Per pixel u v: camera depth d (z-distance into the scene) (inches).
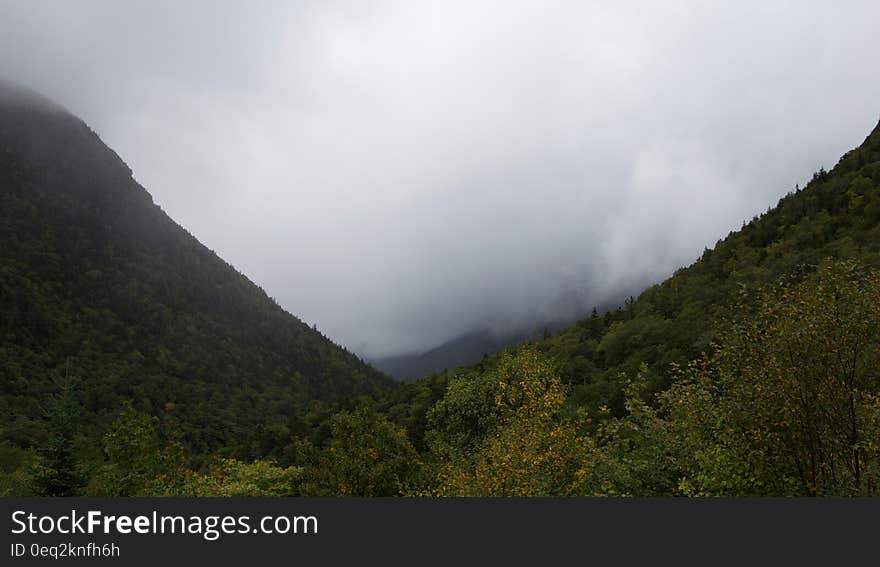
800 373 413.4
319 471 764.0
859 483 415.5
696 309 2679.6
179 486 791.1
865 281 412.8
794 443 437.1
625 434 697.6
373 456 760.3
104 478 812.0
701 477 484.1
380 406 3489.2
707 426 478.3
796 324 410.6
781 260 2733.8
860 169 3654.0
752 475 459.8
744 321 463.2
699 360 510.0
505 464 592.1
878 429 396.2
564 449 637.9
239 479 857.5
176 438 878.4
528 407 748.0
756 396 426.3
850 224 2839.6
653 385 1520.7
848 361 405.4
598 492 637.3
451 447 951.0
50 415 863.7
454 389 1041.5
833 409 417.4
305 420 3762.3
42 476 790.5
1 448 1384.1
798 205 3661.4
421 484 743.7
